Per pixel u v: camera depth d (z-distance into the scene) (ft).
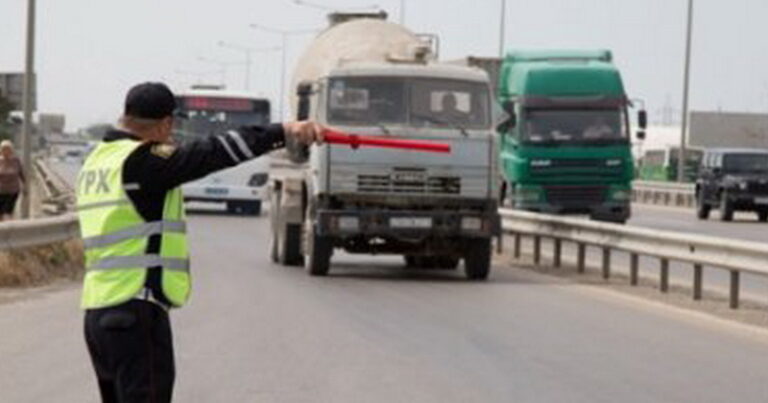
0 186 139.64
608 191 167.12
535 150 165.99
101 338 29.81
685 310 87.51
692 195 277.64
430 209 105.81
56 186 217.36
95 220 29.78
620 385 56.90
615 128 167.22
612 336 73.20
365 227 104.58
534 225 126.31
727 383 57.98
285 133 29.43
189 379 56.85
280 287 98.63
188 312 81.15
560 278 111.45
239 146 29.12
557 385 56.65
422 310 84.53
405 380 57.31
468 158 105.29
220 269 114.83
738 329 77.66
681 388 56.44
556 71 167.53
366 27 118.73
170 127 30.81
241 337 70.18
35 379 56.13
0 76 176.86
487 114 106.01
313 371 59.41
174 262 29.94
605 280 109.50
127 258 29.63
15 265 97.09
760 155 220.23
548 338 71.82
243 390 54.39
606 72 167.53
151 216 29.78
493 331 74.38
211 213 226.79
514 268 121.90
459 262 124.67
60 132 617.21
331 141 30.58
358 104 104.99
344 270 117.60
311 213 107.65
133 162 29.43
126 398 29.84
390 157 104.42
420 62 108.78
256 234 168.66
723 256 88.69
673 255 95.71
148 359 29.91
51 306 83.41
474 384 56.54
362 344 68.28
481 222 105.50
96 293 29.76
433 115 105.29
